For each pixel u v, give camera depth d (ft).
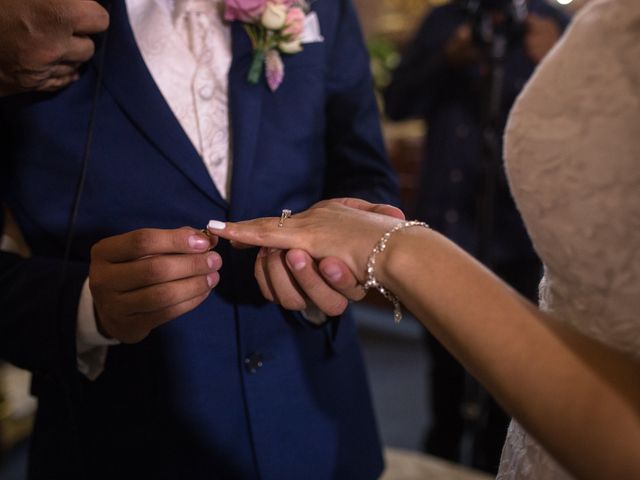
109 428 2.76
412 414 8.79
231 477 2.79
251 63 2.68
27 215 2.63
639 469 1.36
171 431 2.71
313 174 2.91
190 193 2.59
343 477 3.09
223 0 2.74
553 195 1.76
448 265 1.77
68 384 2.54
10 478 6.68
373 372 9.99
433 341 7.02
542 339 1.56
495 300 1.65
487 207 5.93
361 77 3.17
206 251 2.23
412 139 10.62
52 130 2.54
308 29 2.86
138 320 2.26
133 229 2.58
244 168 2.60
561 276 1.84
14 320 2.51
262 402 2.78
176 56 2.62
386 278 1.91
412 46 6.82
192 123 2.65
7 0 2.17
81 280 2.48
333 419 3.06
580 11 1.81
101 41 2.53
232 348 2.73
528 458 2.05
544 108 1.78
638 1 1.59
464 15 6.33
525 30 5.73
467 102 6.36
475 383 6.52
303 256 2.08
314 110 2.84
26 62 2.23
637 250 1.61
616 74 1.61
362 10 13.55
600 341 1.66
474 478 5.48
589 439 1.43
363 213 2.15
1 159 2.62
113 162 2.53
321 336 3.04
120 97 2.50
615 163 1.61
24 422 7.21
